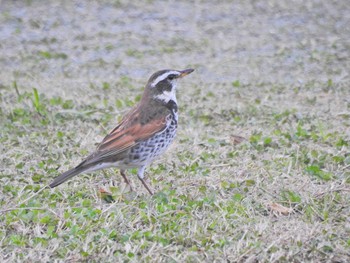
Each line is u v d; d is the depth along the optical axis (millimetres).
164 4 26438
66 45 22891
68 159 13836
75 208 11578
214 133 15453
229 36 23688
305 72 20625
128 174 13273
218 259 10078
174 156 13977
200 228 10914
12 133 15234
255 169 13320
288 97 18297
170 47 22734
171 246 10469
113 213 11383
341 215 11508
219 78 20109
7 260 10117
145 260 10047
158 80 12812
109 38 23453
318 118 16422
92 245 10391
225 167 13500
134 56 22000
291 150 14250
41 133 15211
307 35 23781
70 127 15688
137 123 12344
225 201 11938
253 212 11609
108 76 20312
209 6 26281
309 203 11844
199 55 22109
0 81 19422
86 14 25438
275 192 12352
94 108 16906
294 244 10461
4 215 11414
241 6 26250
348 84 19297
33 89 16734
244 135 15320
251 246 10336
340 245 10469
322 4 26344
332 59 21641
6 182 12773
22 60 21578
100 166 12172
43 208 11508
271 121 16156
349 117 16594
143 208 11695
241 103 17641
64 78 20047
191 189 12523
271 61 21531
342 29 24297
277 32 24031
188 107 17172
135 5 26281
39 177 12930
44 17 25078
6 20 24766
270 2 26578
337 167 13547
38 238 10617
